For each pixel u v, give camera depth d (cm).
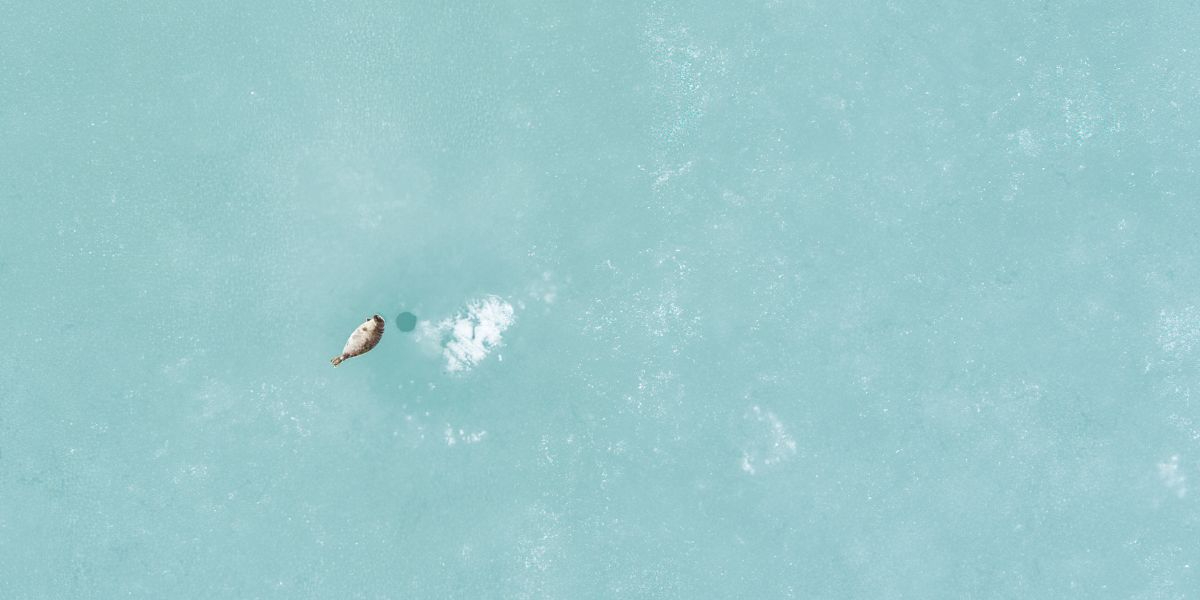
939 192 3659
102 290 3544
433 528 3441
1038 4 3788
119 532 3434
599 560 3444
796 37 3731
